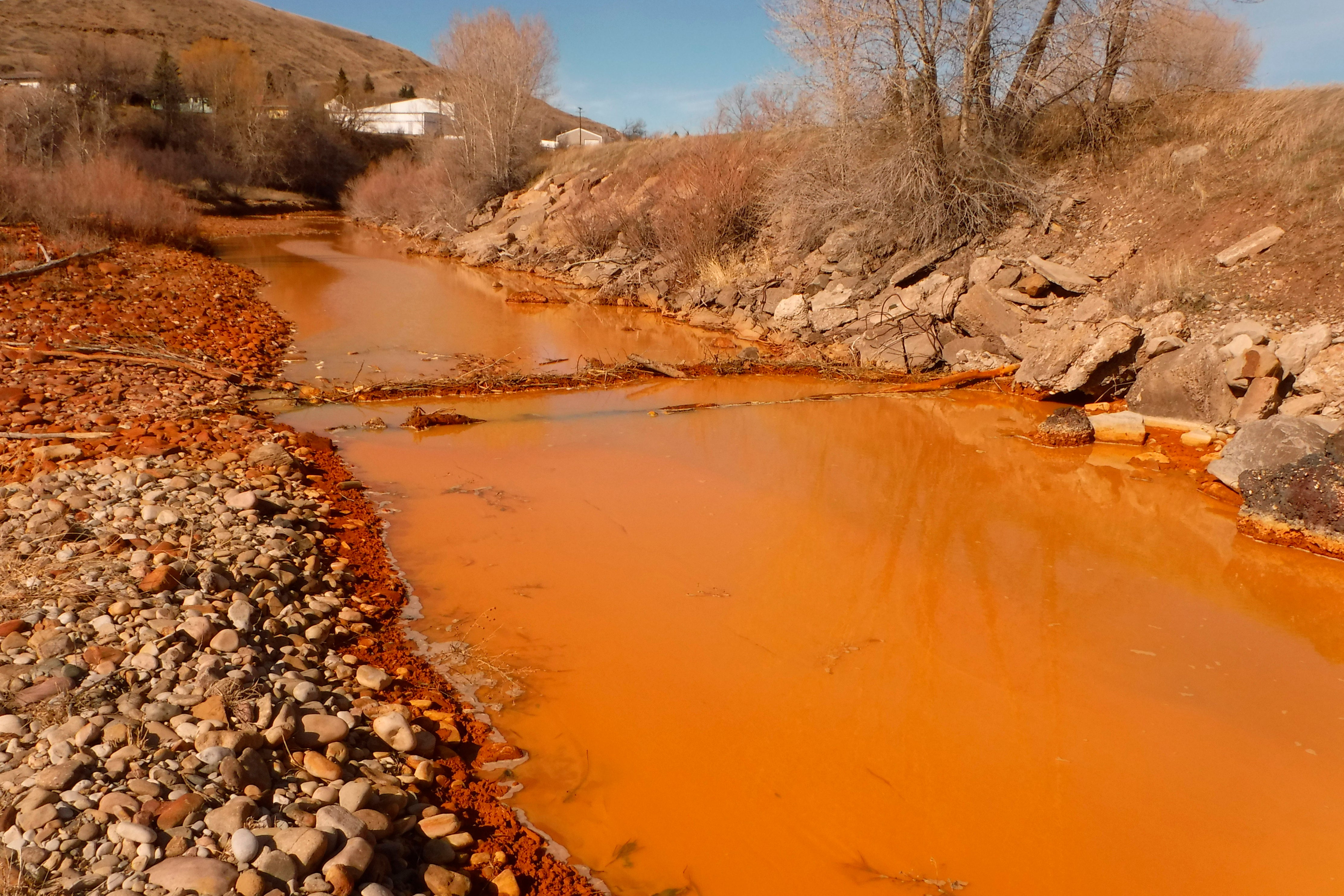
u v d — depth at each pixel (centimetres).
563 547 683
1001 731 473
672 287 2028
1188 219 1373
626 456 923
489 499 780
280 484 732
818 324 1566
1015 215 1596
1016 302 1355
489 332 1641
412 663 505
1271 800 426
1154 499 848
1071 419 1007
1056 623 595
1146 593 646
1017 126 1761
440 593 600
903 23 1681
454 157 3906
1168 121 1638
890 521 767
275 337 1443
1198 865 382
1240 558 714
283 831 311
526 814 395
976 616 600
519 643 539
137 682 391
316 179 5391
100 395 932
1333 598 646
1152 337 1116
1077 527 770
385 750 406
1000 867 376
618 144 3450
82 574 482
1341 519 706
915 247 1639
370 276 2361
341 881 294
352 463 863
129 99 5234
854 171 1806
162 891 276
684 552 682
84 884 276
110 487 645
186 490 662
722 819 399
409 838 350
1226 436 976
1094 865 380
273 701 394
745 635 561
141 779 323
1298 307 1108
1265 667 548
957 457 965
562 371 1339
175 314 1465
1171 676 534
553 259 2623
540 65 3822
